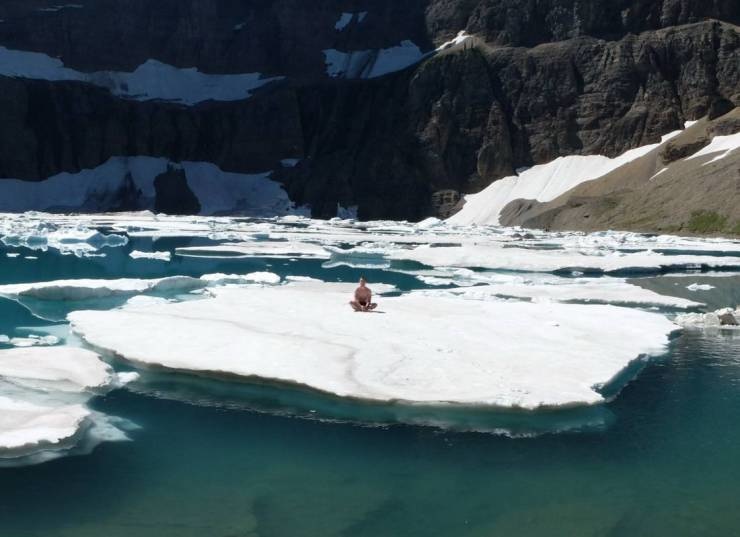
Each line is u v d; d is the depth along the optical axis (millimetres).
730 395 15352
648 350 18672
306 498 10656
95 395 14648
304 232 75062
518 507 10461
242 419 13625
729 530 9836
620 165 104688
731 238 70375
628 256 47344
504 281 35219
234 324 19812
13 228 58906
